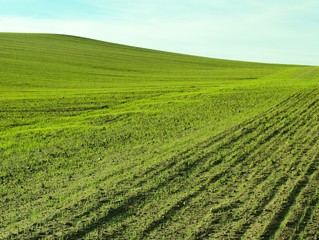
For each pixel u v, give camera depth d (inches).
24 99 1432.1
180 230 388.5
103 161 649.6
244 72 2824.8
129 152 699.4
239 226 393.7
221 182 520.1
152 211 433.7
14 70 2246.6
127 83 2023.9
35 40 4067.4
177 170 571.5
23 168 632.4
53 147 771.4
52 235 384.5
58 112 1219.9
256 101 1257.4
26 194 508.1
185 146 712.4
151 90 1699.1
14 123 1059.3
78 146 770.8
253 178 531.8
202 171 566.3
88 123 1029.2
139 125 959.6
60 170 611.5
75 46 3937.0
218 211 429.4
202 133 819.4
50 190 518.3
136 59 3454.7
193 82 2098.9
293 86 1638.8
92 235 382.3
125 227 397.7
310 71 2674.7
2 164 658.8
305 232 379.2
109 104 1350.9
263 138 754.8
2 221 424.8
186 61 3740.2
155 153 676.1
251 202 450.6
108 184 523.8
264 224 396.2
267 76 2445.9
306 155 635.5
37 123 1062.4
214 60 4173.2
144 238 374.0
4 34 4387.3
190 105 1239.5
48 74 2224.4
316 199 454.3
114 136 847.1
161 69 2898.6
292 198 458.9
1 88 1706.4
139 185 515.5
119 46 4539.9
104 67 2741.1
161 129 895.7
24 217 432.1
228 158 627.5
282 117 966.4
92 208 445.4
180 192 487.8
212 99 1346.0
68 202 467.8
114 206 447.5
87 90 1711.4
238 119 959.0
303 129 829.2
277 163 596.1
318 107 1101.7
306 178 526.0
